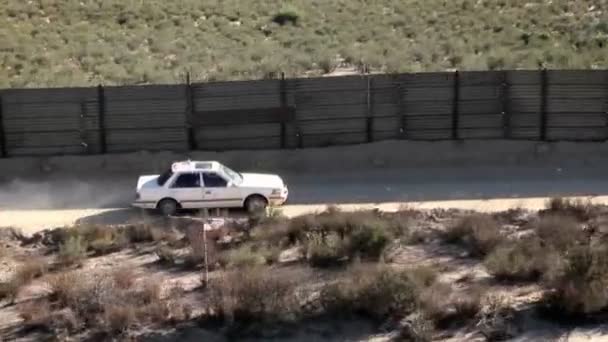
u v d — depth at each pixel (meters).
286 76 84.25
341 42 101.62
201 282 45.78
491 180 63.22
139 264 49.50
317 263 48.47
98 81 84.50
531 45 95.56
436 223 54.31
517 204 57.84
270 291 42.62
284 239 51.94
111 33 106.25
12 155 65.06
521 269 46.41
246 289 42.66
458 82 66.25
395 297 42.38
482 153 66.56
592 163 65.75
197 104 65.62
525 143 66.56
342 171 65.56
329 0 121.19
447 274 47.28
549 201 57.66
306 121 66.31
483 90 66.38
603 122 66.06
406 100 66.38
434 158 66.38
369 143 66.56
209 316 42.00
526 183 62.34
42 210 58.97
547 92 66.12
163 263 49.34
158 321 41.72
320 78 66.00
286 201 59.56
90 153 65.50
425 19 109.69
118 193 62.09
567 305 42.47
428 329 40.81
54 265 49.44
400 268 47.06
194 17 114.12
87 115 65.12
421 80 66.25
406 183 63.00
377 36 103.50
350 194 60.81
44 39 103.00
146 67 89.19
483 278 46.59
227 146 66.12
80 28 108.00
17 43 99.81
